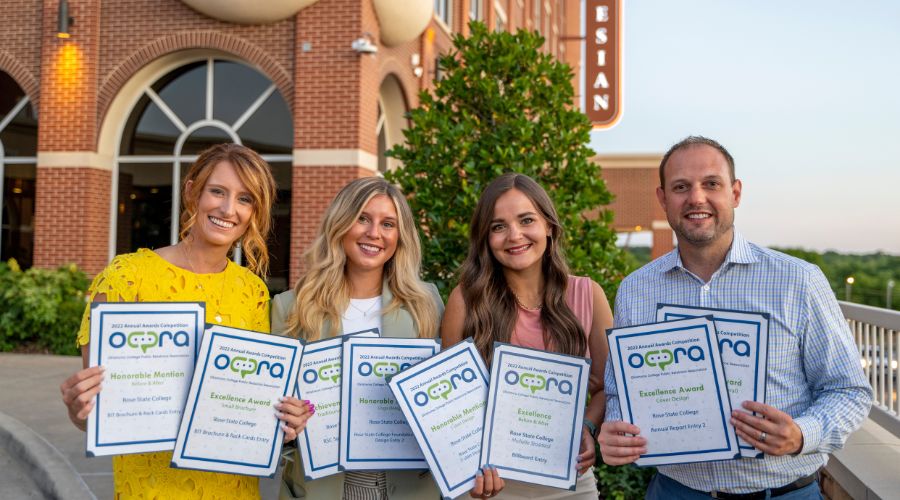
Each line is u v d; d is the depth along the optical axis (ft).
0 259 40.88
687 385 7.94
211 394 7.91
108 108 37.88
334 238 9.48
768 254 8.32
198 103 38.93
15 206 40.81
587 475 9.70
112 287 8.08
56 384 27.91
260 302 9.02
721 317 7.98
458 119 17.89
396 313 9.64
